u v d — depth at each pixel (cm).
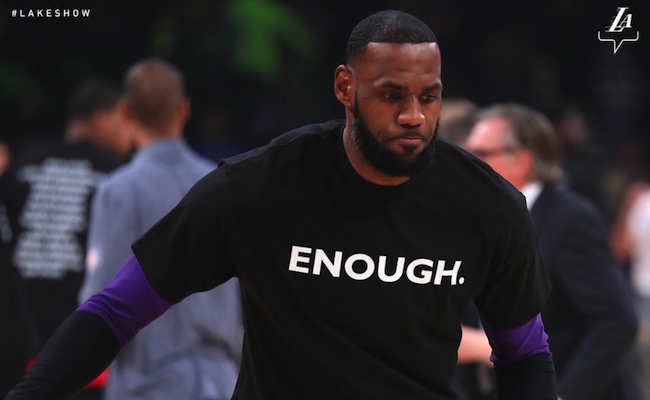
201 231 724
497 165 1202
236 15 2823
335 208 714
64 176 1502
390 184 709
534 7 3419
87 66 2898
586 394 1077
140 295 740
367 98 682
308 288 720
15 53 2853
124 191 1131
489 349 1108
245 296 747
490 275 750
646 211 2677
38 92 2855
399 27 679
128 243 1123
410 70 671
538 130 1195
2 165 2267
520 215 737
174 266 734
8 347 1109
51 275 1471
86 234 1488
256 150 742
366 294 716
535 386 783
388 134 678
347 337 723
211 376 1127
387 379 725
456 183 727
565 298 1118
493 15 3394
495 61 3322
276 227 716
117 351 748
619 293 1107
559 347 1120
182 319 1123
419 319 727
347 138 714
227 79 2977
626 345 1097
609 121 3500
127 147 1587
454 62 3344
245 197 718
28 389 716
